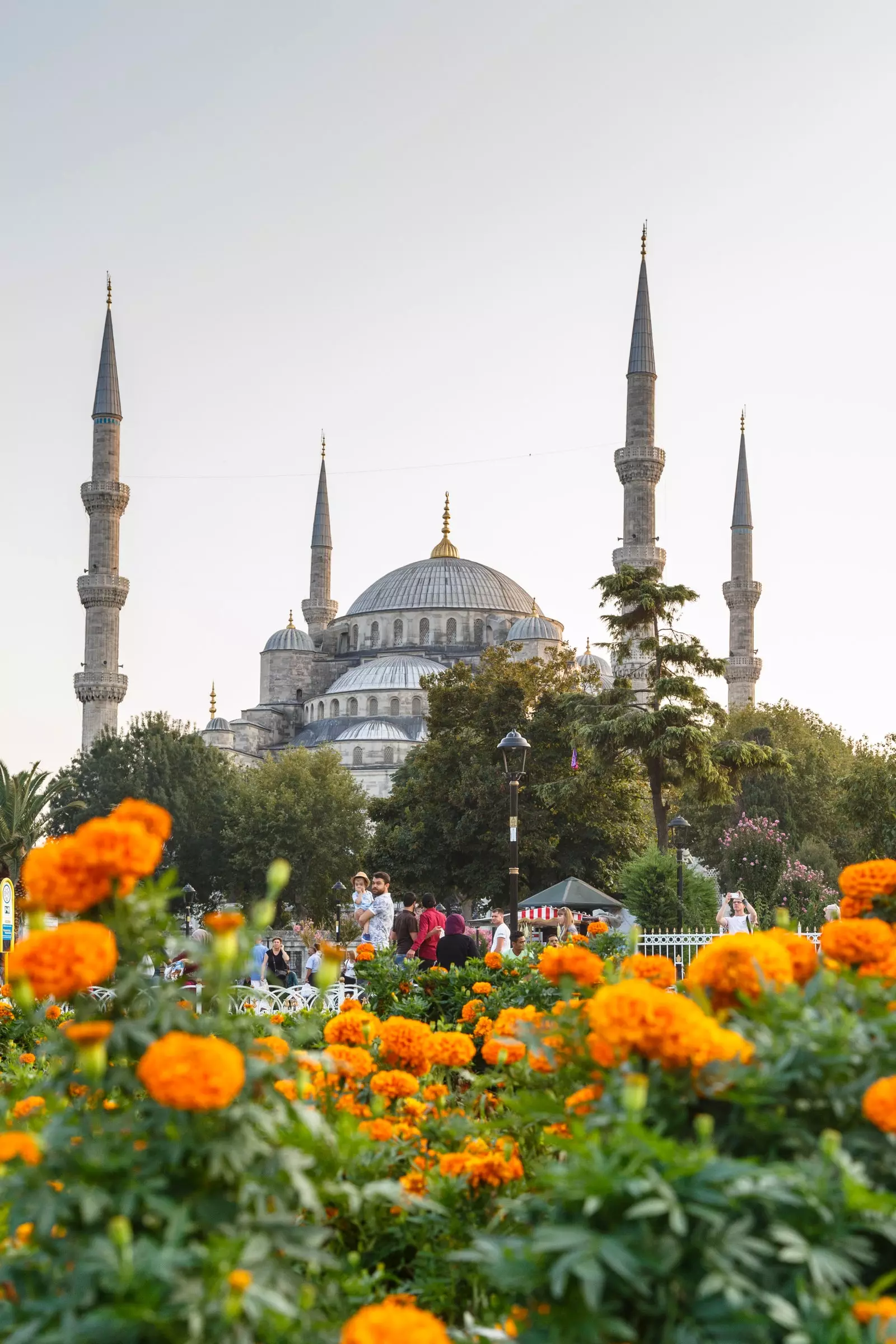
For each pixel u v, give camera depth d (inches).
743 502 5162.4
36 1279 155.8
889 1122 155.7
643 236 3939.5
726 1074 165.2
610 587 1908.2
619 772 2087.8
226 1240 145.7
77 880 172.2
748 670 5054.1
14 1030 426.0
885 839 1980.8
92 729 4650.6
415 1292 203.6
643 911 1477.6
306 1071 182.5
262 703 5807.1
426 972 519.5
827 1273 148.2
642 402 3838.6
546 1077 246.8
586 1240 142.1
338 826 3506.4
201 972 203.3
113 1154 159.9
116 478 4712.1
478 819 2267.5
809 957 208.2
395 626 5590.6
